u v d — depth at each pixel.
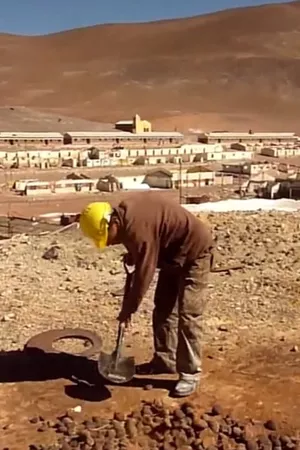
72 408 5.48
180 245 5.41
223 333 7.31
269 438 5.01
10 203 49.00
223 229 13.22
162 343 6.02
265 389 5.74
